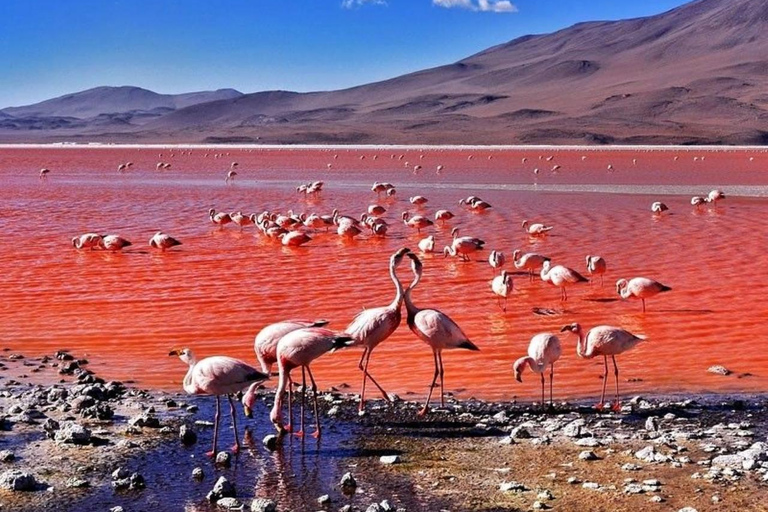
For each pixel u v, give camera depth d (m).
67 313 18.00
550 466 10.26
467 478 9.94
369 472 10.16
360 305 18.61
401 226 31.83
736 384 13.63
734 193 42.91
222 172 64.19
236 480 9.97
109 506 9.25
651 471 10.05
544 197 41.75
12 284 20.77
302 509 9.18
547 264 20.02
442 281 21.23
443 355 15.14
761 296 19.25
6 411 12.09
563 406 12.60
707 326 16.95
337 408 12.43
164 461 10.50
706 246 25.78
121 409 12.36
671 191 44.69
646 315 17.84
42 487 9.71
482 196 42.81
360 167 69.50
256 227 31.22
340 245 26.95
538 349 12.41
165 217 34.09
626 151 95.88
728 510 8.99
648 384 13.66
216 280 21.23
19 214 34.53
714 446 10.81
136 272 22.30
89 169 67.75
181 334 16.42
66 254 25.02
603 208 36.25
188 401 12.83
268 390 13.41
